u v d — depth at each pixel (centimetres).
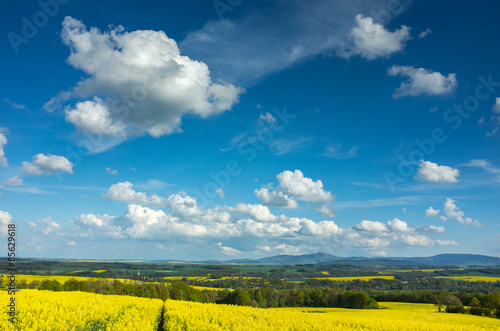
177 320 2302
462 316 4647
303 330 2238
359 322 2748
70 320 1844
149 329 1870
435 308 6003
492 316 4809
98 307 2358
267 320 2489
